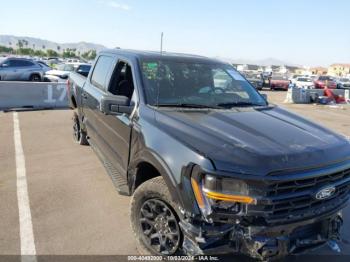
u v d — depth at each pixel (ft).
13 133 26.61
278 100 74.28
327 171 9.21
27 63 69.87
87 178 17.75
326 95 71.00
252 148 9.05
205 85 13.71
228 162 8.58
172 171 9.39
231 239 8.75
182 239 9.88
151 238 10.81
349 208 15.71
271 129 10.58
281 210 8.80
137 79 12.78
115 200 15.28
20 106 38.93
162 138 10.12
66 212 14.01
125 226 13.10
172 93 12.70
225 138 9.50
